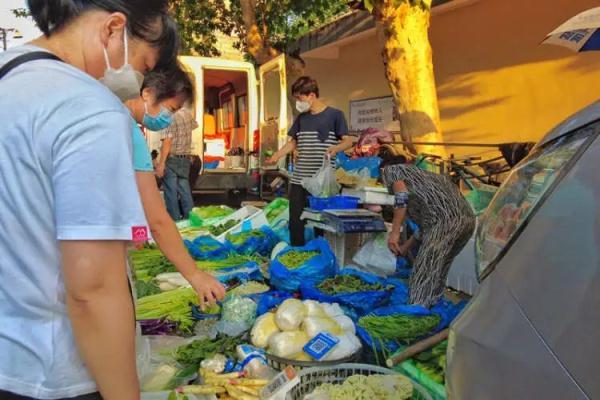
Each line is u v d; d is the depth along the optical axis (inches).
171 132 291.0
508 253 53.9
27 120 41.5
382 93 413.7
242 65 400.5
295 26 451.8
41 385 45.1
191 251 198.8
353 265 183.6
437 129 244.4
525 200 56.4
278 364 109.7
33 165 41.4
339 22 423.2
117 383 44.4
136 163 83.5
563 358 42.8
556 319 44.5
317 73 504.1
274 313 122.7
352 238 188.2
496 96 314.3
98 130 41.7
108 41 48.3
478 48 325.1
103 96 43.7
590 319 41.9
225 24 503.8
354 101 448.8
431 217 139.0
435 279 136.9
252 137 406.0
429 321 118.8
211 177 381.7
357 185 196.7
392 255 177.5
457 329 57.5
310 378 100.4
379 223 177.8
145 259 193.0
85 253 41.1
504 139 310.3
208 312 143.5
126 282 44.6
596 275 42.9
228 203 418.6
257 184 394.0
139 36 49.7
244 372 110.2
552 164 55.1
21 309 44.2
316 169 208.2
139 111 96.2
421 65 240.7
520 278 50.0
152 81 94.2
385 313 124.0
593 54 258.8
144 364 78.7
